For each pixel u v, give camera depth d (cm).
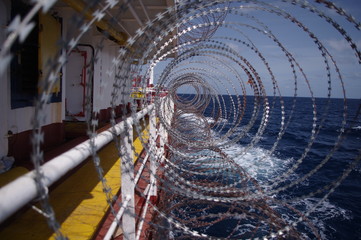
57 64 72
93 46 672
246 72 324
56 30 422
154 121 374
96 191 308
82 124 646
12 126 350
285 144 1898
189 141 388
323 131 2777
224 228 527
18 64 352
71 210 258
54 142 466
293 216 702
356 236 658
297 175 1082
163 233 254
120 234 242
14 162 353
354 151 1800
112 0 100
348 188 997
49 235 216
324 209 782
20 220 238
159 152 366
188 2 176
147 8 437
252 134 2139
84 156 124
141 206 314
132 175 184
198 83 752
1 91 319
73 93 686
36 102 71
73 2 319
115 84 168
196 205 567
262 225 540
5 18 326
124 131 185
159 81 368
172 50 285
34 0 56
